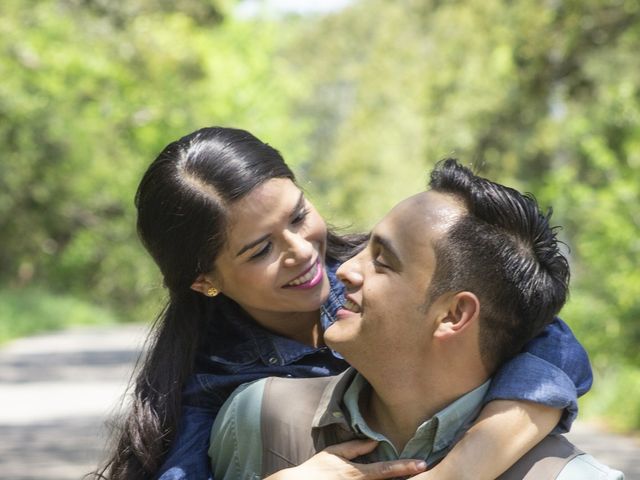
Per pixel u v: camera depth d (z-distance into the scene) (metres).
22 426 13.88
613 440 13.41
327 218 4.49
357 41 103.25
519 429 3.01
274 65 50.03
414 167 66.38
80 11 38.34
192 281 3.79
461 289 3.00
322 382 3.32
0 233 43.34
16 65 33.62
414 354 3.04
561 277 3.09
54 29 34.44
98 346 29.05
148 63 39.34
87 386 18.77
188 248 3.75
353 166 74.00
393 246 3.04
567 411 3.08
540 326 3.07
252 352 3.80
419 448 3.08
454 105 31.91
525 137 29.59
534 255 3.05
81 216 45.91
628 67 21.80
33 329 36.16
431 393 3.07
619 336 18.00
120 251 46.97
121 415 3.82
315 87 103.81
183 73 41.41
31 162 38.44
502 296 3.02
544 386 3.03
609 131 20.61
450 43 34.72
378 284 3.04
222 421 3.41
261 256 3.73
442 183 3.09
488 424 3.01
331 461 3.10
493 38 29.95
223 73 43.53
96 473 3.82
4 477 10.36
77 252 45.97
